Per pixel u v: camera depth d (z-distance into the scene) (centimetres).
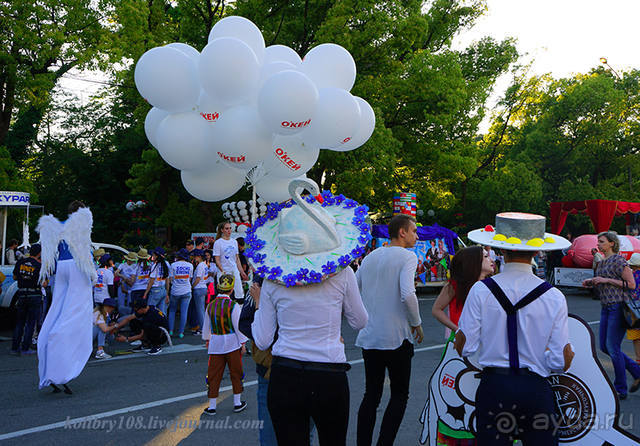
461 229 3091
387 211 2598
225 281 564
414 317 416
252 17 1953
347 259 292
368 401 427
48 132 3148
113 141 2811
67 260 661
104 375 741
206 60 441
